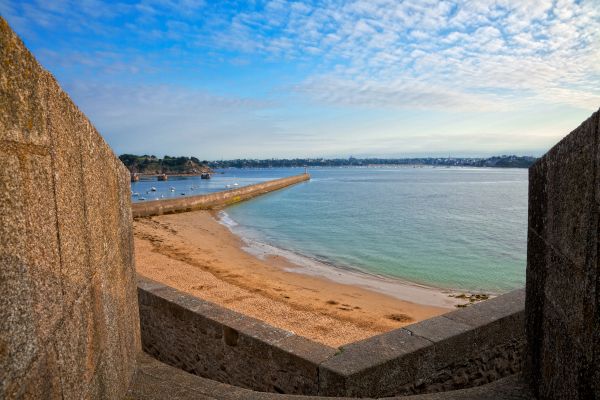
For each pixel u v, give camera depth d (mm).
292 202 53562
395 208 47062
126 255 3143
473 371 4445
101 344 2119
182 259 17641
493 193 70938
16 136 1184
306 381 3871
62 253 1527
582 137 1958
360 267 19750
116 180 2816
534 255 2834
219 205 44938
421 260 21641
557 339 2338
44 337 1309
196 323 5145
